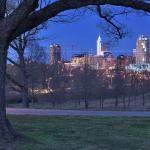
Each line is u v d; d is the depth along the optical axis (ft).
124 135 49.85
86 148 38.96
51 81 196.75
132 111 121.49
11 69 179.01
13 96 187.01
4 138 39.04
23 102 160.97
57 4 40.96
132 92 198.59
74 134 49.14
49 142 40.98
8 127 39.93
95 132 51.98
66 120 70.64
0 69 40.06
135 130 55.57
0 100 39.78
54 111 113.70
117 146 41.09
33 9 39.91
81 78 196.85
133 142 43.96
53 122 65.46
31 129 53.01
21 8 39.11
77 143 41.75
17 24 39.52
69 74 200.03
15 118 73.00
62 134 48.75
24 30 41.06
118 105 183.73
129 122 67.26
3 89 40.09
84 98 191.52
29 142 39.24
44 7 41.29
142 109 148.05
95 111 118.32
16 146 36.94
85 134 49.47
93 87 195.11
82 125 60.75
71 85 196.54
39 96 193.06
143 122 67.72
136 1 42.19
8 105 169.99
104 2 41.06
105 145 41.34
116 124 63.46
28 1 38.81
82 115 89.81
